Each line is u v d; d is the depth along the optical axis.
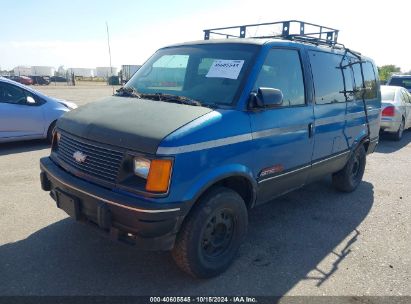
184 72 4.06
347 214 5.09
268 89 3.43
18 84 8.27
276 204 5.38
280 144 3.86
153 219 2.79
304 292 3.23
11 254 3.60
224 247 3.50
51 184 3.65
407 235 4.48
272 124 3.71
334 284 3.37
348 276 3.51
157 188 2.79
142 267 3.49
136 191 2.85
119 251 3.74
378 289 3.32
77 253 3.67
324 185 6.38
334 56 5.02
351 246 4.14
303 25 4.75
